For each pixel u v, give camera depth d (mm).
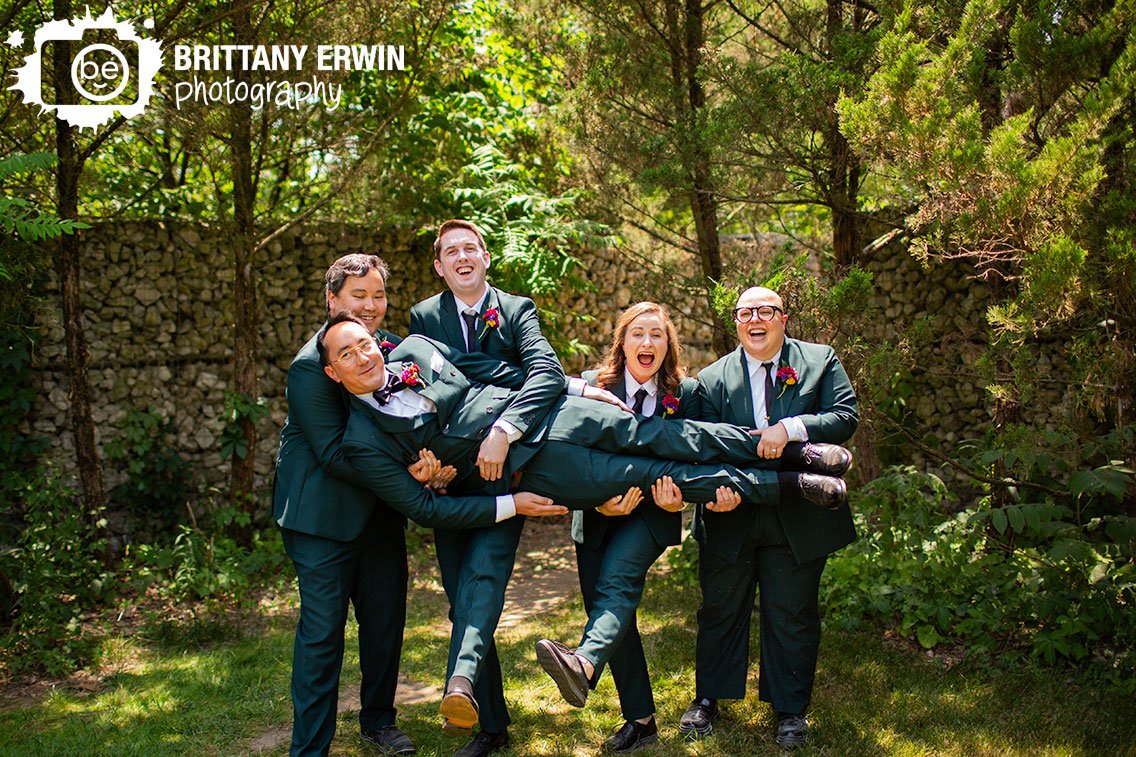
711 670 3689
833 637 4605
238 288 6879
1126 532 4043
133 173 7219
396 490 3139
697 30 6176
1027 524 4352
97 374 6961
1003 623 4332
